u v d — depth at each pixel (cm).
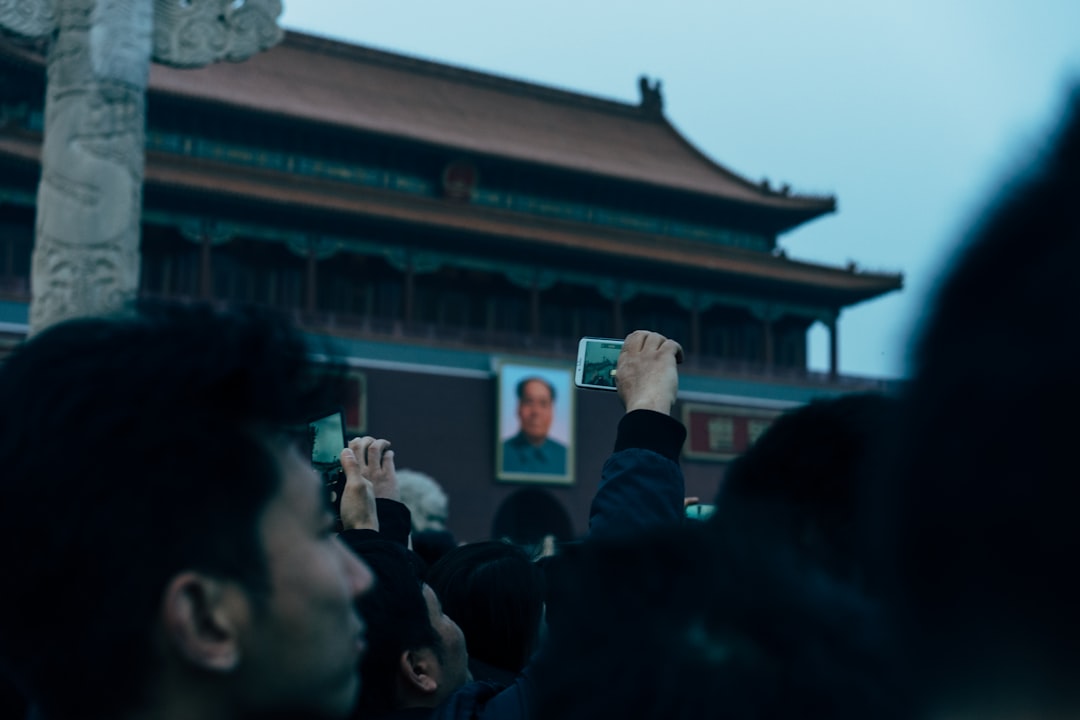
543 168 4766
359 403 4016
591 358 402
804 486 176
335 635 164
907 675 85
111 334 161
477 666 445
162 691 153
